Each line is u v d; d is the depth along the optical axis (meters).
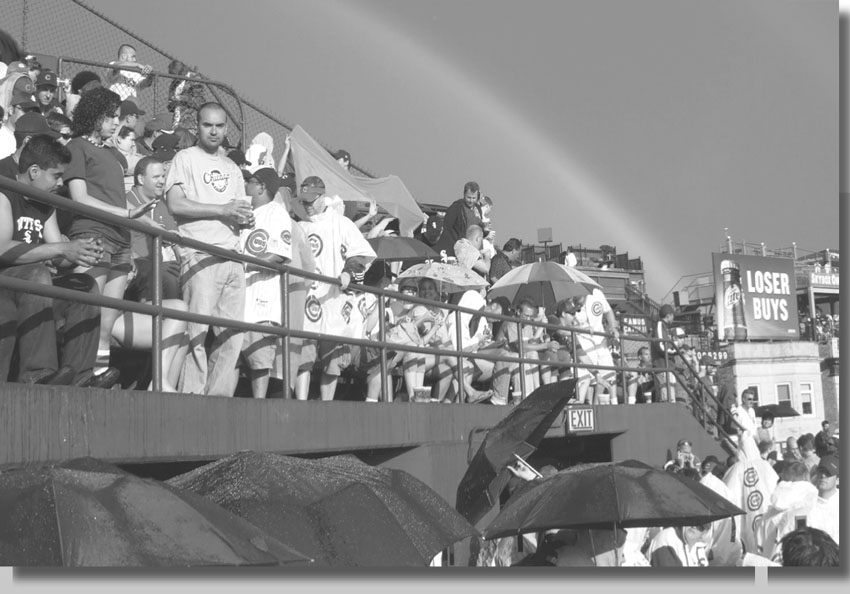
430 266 13.29
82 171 7.23
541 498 7.86
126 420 6.42
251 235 8.99
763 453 15.88
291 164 16.19
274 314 8.88
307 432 8.89
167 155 11.26
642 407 16.55
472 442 11.66
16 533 3.73
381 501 5.55
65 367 6.48
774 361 28.11
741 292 28.45
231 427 7.69
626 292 32.88
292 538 5.16
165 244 8.34
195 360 8.16
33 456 5.53
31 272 6.18
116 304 6.44
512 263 17.02
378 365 11.29
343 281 9.80
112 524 3.79
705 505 7.64
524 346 14.09
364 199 15.38
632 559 9.57
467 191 16.41
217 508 4.43
